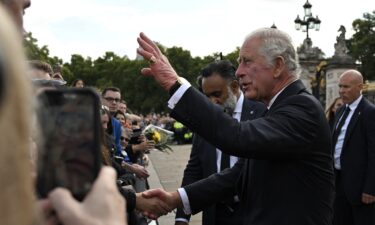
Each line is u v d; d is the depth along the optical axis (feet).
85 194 3.05
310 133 8.37
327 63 94.27
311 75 109.81
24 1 4.69
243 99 13.43
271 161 8.59
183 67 260.01
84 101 3.15
